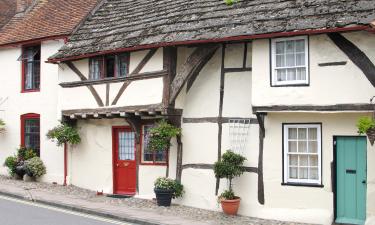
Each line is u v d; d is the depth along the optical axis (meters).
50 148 18.41
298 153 12.41
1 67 20.28
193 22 14.20
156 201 14.67
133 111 14.77
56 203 13.88
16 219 11.58
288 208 12.41
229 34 12.74
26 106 19.31
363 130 10.53
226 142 13.59
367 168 11.50
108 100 15.66
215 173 12.98
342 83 11.43
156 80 14.40
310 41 11.84
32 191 15.98
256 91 12.46
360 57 11.27
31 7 21.11
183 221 11.90
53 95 18.41
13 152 19.73
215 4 14.50
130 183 16.02
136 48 14.65
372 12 11.16
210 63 14.09
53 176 18.19
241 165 13.12
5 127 19.97
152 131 14.13
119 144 16.36
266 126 12.80
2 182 17.91
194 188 14.12
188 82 14.49
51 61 17.17
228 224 11.84
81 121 17.38
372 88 11.10
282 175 12.55
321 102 11.64
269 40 12.34
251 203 12.96
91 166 17.00
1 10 23.00
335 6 11.85
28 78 19.45
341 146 11.94
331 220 11.84
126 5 17.98
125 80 15.23
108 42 16.02
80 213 12.98
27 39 18.97
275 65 12.32
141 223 11.82
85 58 16.59
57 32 18.14
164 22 15.12
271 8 12.92
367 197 11.46
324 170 12.02
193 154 14.23
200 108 14.19
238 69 13.55
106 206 13.77
